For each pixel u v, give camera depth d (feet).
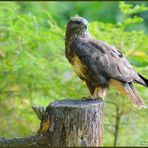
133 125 41.98
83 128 28.30
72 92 42.22
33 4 66.13
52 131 28.45
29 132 45.19
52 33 42.65
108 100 40.29
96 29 40.47
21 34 41.98
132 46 41.06
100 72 32.32
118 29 40.22
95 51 32.48
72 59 33.04
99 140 29.09
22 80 43.34
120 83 32.58
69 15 70.44
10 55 43.57
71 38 32.96
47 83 42.93
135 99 32.30
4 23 42.73
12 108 45.70
